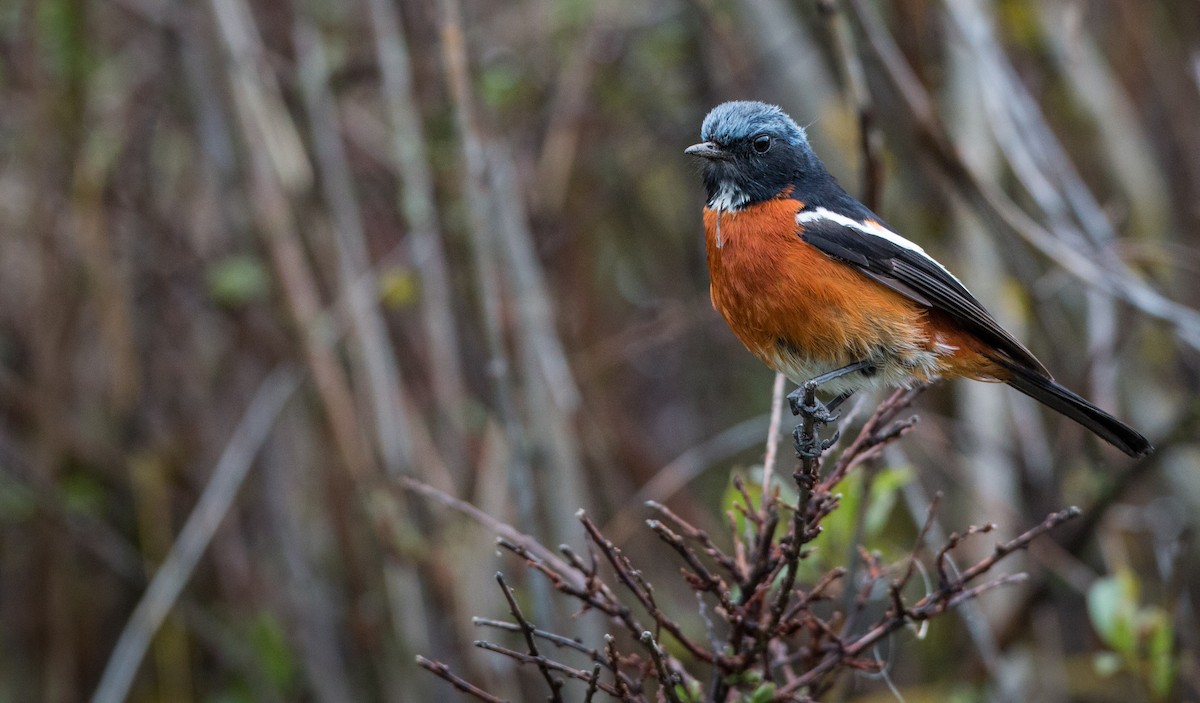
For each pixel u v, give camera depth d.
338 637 12.67
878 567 7.57
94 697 12.74
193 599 13.25
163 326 13.59
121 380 12.91
